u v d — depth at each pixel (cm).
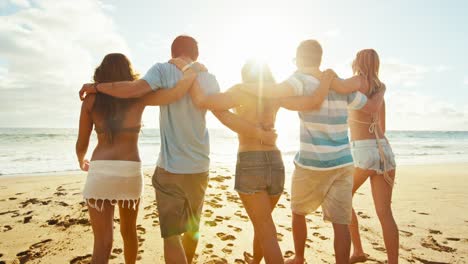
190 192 242
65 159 1416
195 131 245
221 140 3428
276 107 262
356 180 293
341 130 261
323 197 263
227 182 769
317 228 439
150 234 391
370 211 541
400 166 1341
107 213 230
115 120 236
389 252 279
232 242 375
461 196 682
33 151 1838
